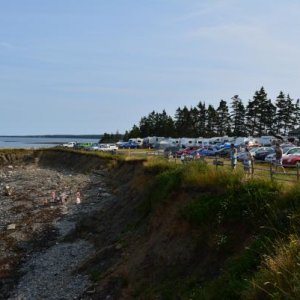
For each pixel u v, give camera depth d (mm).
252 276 11930
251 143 76688
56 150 102938
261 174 22141
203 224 18422
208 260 16578
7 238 32438
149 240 22109
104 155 74625
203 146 73812
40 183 62531
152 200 27359
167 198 23641
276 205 15484
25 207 44188
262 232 14898
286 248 11438
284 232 13594
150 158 50531
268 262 11273
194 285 15773
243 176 19594
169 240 20062
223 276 13898
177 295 15938
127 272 20438
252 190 17438
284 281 9891
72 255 27328
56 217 38781
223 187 19609
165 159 42719
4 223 37719
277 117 135000
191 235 18781
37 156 104438
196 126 153500
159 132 159375
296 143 78812
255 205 16562
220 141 90250
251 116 137375
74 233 32438
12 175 77688
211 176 21188
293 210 14367
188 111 154375
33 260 27359
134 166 51812
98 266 23500
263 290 10109
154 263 19609
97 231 31344
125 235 26734
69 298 20516
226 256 15930
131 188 37188
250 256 13656
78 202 44000
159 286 17531
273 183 17266
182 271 17453
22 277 24688
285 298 9383
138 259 20891
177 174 25391
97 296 19812
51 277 23953
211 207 18625
